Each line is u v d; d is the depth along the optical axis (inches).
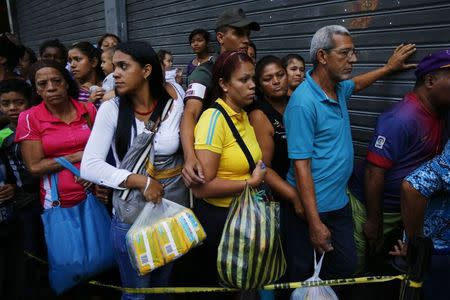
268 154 92.4
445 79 78.9
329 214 90.7
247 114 92.1
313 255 95.6
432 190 68.9
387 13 104.0
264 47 148.9
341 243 93.4
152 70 81.2
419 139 85.4
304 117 84.2
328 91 87.9
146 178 79.8
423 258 66.8
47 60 97.5
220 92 83.4
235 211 77.5
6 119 112.1
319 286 81.1
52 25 381.4
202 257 92.3
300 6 130.7
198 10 188.5
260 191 83.0
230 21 111.0
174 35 211.8
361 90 113.0
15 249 102.3
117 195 82.5
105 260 95.0
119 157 84.7
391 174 90.2
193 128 83.5
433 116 85.0
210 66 94.3
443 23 92.4
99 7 280.4
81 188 99.4
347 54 83.1
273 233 76.8
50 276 94.0
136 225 77.9
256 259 75.5
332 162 87.6
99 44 193.5
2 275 100.1
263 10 146.8
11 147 100.3
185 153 79.4
